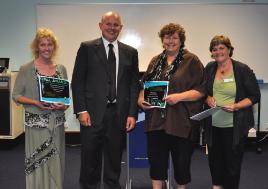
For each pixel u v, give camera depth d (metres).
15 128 4.78
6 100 4.64
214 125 2.59
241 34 5.15
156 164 2.48
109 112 2.45
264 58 5.20
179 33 2.35
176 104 2.34
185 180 2.46
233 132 2.49
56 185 2.51
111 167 2.56
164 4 5.09
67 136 5.31
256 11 5.11
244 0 5.10
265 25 5.14
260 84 5.22
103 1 5.13
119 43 2.52
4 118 4.68
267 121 5.26
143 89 2.50
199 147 5.02
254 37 5.16
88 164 2.51
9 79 4.61
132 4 5.09
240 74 2.49
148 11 5.11
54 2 5.13
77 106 2.45
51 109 2.46
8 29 5.25
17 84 2.46
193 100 2.34
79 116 2.46
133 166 3.30
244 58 5.20
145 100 2.42
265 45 5.18
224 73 2.54
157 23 5.13
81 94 2.45
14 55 5.30
